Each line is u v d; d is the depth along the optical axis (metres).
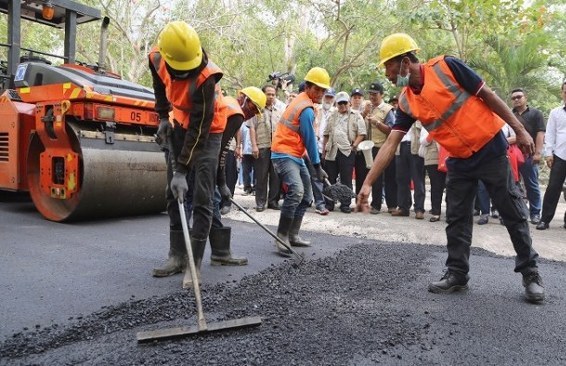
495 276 4.06
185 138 3.30
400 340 2.62
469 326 2.88
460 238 3.55
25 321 2.74
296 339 2.58
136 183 5.88
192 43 3.09
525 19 11.70
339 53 18.12
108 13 17.59
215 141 3.61
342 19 15.64
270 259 4.42
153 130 6.31
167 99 3.63
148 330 2.67
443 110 3.30
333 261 4.38
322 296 3.35
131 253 4.39
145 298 3.16
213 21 18.25
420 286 3.71
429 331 2.78
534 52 12.38
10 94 6.23
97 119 5.50
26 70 6.07
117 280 3.56
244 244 5.03
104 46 6.66
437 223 6.69
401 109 3.45
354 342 2.57
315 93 4.71
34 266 3.85
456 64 3.27
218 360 2.30
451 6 11.66
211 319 2.85
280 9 17.58
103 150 5.54
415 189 7.10
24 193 7.62
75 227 5.50
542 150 7.10
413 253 4.83
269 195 7.64
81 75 5.89
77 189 5.50
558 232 6.31
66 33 6.77
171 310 2.96
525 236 3.40
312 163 4.73
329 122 7.51
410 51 3.28
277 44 20.31
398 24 14.68
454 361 2.41
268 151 7.28
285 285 3.58
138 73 18.25
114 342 2.50
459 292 3.57
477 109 3.29
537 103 14.62
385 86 13.46
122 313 2.88
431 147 6.73
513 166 6.52
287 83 7.91
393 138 3.44
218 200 4.17
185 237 3.05
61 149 5.64
